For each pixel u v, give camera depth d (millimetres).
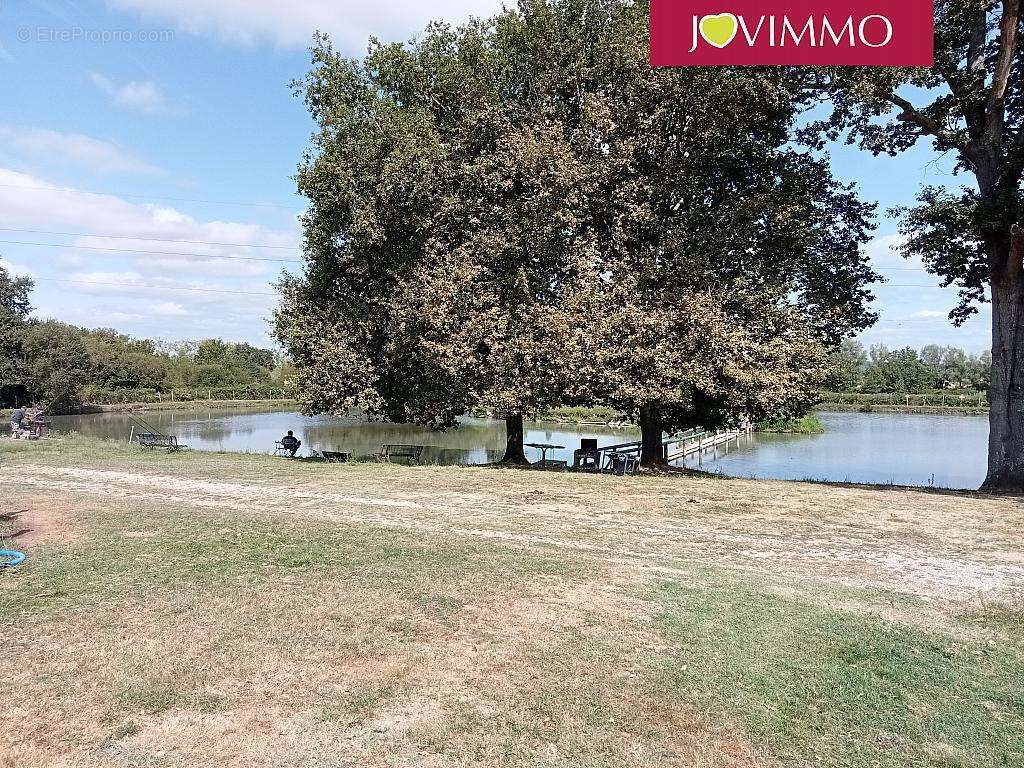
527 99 20328
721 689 4922
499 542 9148
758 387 16234
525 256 19062
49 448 21344
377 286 20734
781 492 14281
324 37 21531
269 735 4160
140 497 12391
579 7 19984
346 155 19844
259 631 5703
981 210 14352
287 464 18500
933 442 40000
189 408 70312
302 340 20938
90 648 5305
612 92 18859
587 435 41875
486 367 18578
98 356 65125
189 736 4125
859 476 26375
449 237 19938
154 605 6270
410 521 10516
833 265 18906
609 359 16672
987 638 6066
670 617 6312
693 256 16781
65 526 9523
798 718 4559
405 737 4180
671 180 17656
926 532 10406
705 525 10719
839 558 8836
